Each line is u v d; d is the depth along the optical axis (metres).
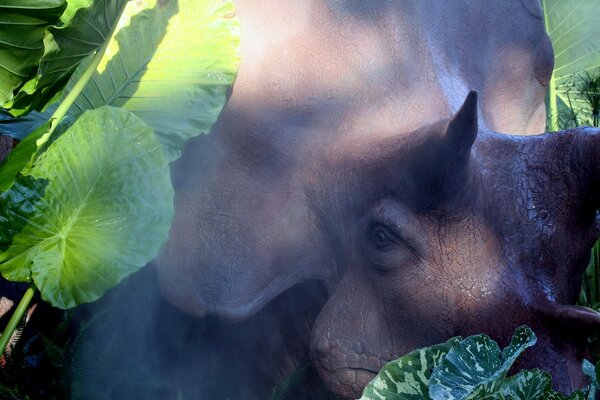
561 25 6.99
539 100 4.46
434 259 3.38
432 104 3.77
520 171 3.50
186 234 4.07
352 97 3.89
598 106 5.80
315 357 3.62
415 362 2.89
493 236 3.40
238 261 3.96
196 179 4.12
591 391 3.03
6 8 3.10
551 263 3.44
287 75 3.98
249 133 4.00
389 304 3.47
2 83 3.32
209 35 3.91
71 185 3.35
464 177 3.27
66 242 3.34
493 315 3.32
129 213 3.34
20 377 4.56
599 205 3.44
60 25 3.54
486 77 4.16
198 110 3.82
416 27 3.95
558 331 3.29
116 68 3.88
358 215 3.66
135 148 3.37
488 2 4.23
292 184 3.91
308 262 3.87
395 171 3.47
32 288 3.45
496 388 2.85
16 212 3.31
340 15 3.99
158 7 3.94
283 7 4.05
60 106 3.50
